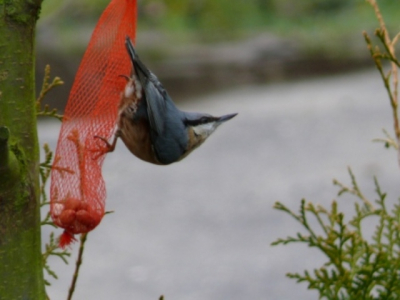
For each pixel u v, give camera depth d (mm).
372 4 4914
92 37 4773
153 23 31312
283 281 11336
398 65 4723
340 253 5000
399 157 4859
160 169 16922
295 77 26000
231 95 23672
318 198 14602
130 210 14344
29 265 3277
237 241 12797
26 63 3270
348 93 23688
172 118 5262
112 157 18000
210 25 31484
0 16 3221
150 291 11148
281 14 33000
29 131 3279
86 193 4441
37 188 3314
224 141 19297
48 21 27641
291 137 19281
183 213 14062
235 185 15641
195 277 11594
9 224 3227
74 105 4625
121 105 4914
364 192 14789
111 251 12406
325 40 30266
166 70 25609
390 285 4906
